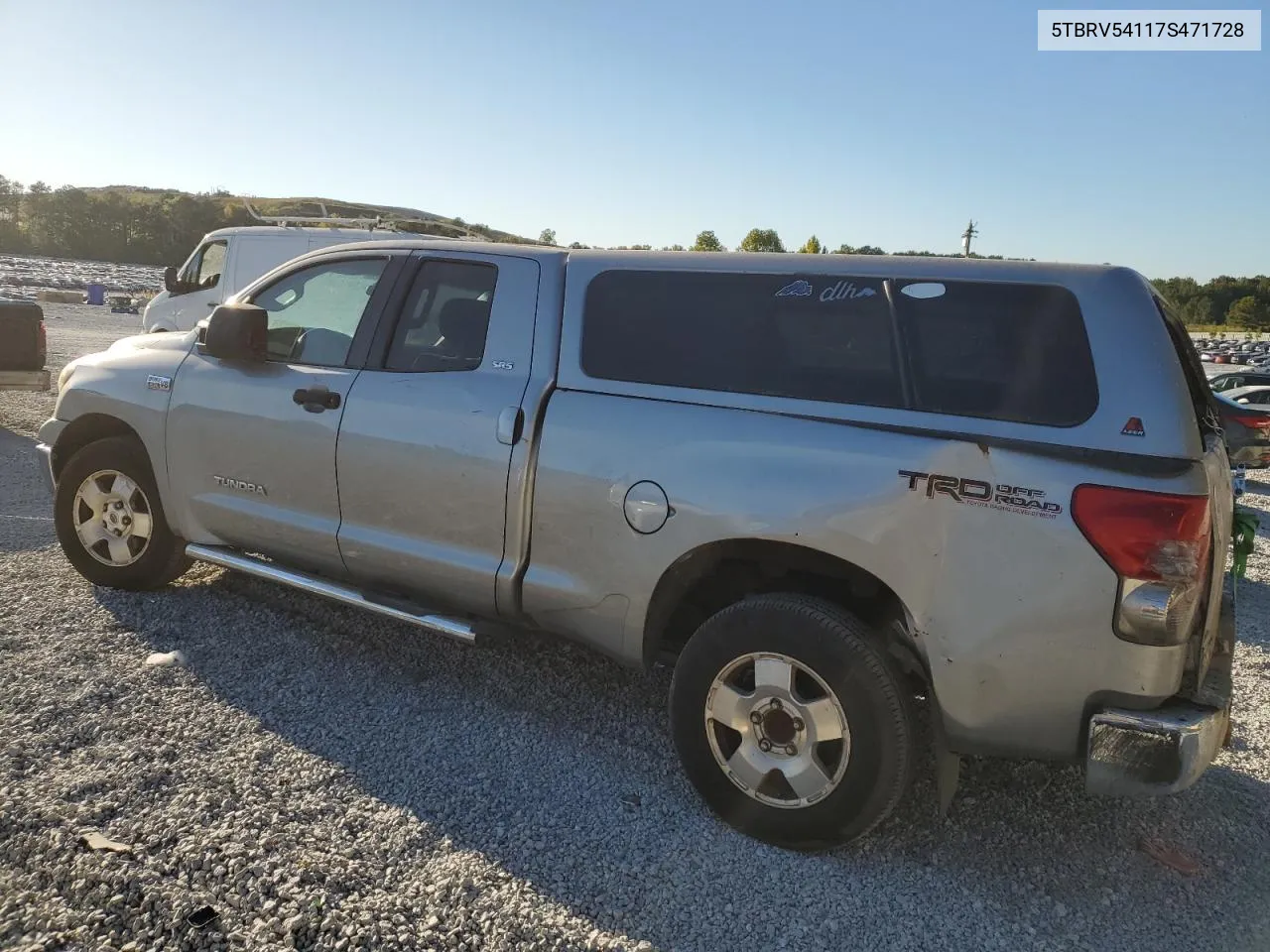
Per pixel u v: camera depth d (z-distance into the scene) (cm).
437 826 289
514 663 422
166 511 446
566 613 341
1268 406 1777
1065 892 280
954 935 257
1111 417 254
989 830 312
